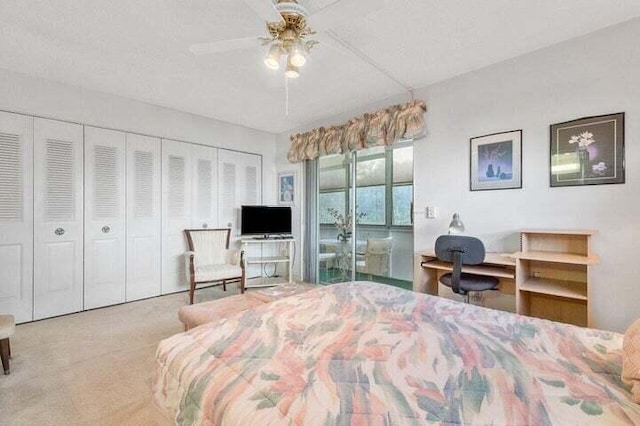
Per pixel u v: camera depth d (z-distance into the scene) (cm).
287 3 164
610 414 76
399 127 334
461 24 222
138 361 226
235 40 190
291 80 315
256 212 456
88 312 330
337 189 444
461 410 78
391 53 262
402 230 382
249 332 128
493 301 281
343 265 438
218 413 85
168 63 279
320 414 77
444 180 314
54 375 206
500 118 277
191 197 421
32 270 303
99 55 264
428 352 108
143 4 198
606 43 226
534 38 240
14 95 294
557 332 126
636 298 215
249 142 488
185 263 404
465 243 239
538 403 80
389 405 80
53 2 196
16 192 295
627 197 218
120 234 360
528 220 262
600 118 228
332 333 125
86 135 336
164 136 396
